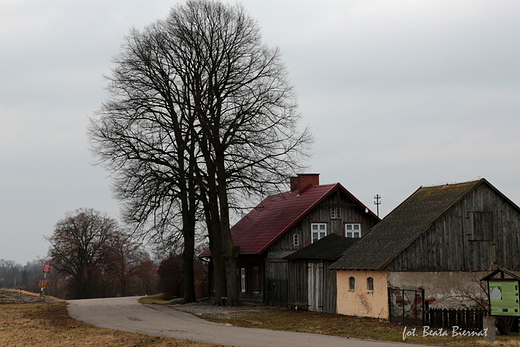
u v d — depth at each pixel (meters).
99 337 22.31
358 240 30.42
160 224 38.31
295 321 26.95
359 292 27.91
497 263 27.36
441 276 26.34
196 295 57.03
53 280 102.56
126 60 37.41
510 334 20.69
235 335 21.98
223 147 36.59
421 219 27.70
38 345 21.06
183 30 37.06
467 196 27.34
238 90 36.66
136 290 90.00
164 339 21.09
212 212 39.47
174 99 37.50
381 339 19.88
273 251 39.12
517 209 28.11
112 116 36.97
